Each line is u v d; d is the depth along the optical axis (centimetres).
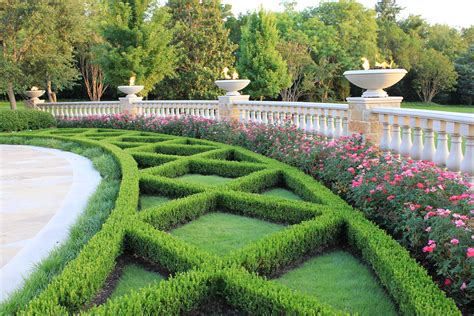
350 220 377
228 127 1012
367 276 315
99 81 3156
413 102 3956
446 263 265
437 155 506
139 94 2386
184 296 254
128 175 582
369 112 655
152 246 333
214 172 683
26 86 1719
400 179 382
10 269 332
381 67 705
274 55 2672
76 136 1162
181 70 2700
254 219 450
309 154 615
